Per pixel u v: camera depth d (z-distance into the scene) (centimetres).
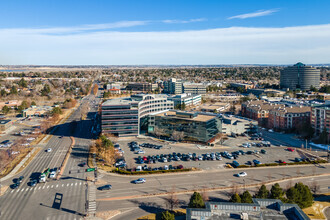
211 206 7825
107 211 10312
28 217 9888
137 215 10031
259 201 8006
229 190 12131
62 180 13175
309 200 10175
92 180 13175
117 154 16900
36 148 18588
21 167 14938
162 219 8919
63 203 10925
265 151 17812
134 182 13012
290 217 7400
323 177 13650
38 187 12400
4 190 12069
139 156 17012
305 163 15625
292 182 12975
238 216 7456
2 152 16450
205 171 14488
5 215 10000
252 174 14062
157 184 12794
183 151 18188
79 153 17500
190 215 7344
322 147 18900
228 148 18925
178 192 11912
